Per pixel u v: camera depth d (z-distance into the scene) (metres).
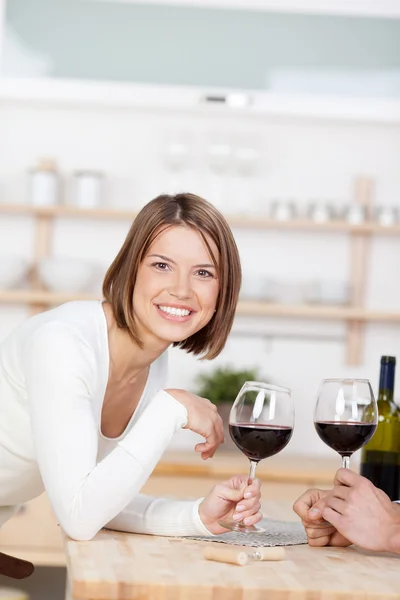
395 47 4.59
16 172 4.59
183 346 2.00
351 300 4.57
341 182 4.67
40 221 4.49
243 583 1.36
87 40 4.51
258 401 1.73
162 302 1.83
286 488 3.85
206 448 1.79
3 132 4.58
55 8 4.50
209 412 1.78
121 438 2.04
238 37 4.55
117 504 1.66
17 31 4.49
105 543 1.64
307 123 4.66
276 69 4.56
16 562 2.06
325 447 4.58
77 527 1.64
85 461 1.66
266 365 4.60
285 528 1.92
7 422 1.90
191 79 4.54
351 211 4.43
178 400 1.75
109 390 1.95
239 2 4.55
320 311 4.34
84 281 4.29
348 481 1.74
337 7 4.56
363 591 1.36
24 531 3.71
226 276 1.88
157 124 4.62
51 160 4.49
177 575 1.39
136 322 1.87
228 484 1.79
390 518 1.67
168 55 4.53
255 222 4.37
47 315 1.91
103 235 4.57
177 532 1.77
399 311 4.59
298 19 4.57
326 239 4.62
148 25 4.53
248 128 4.64
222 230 1.86
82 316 1.85
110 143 4.61
